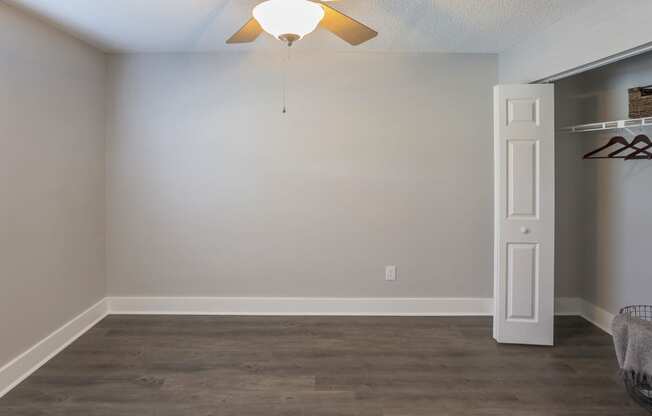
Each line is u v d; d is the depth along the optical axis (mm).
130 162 3680
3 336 2479
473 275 3715
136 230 3699
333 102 3672
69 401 2371
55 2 2488
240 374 2693
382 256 3727
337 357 2939
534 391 2492
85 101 3348
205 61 3645
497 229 3143
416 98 3668
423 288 3729
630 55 2367
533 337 3129
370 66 3654
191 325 3510
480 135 3676
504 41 3289
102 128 3619
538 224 3084
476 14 2705
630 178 3137
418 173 3693
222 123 3676
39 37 2783
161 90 3654
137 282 3727
